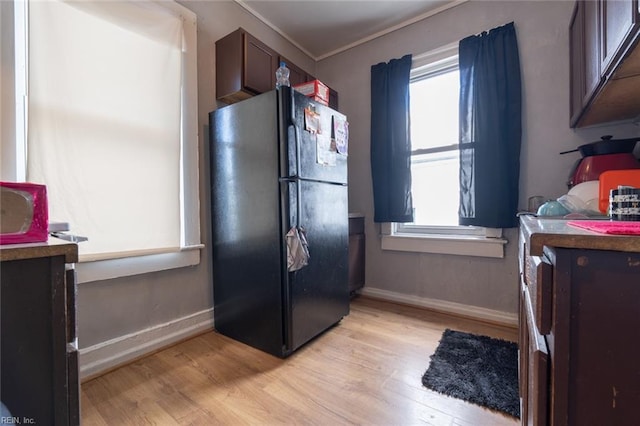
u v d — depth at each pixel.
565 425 0.51
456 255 2.29
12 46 1.22
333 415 1.19
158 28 1.70
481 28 2.14
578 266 0.50
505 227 2.02
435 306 2.37
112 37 1.51
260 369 1.52
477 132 2.09
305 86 1.96
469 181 2.13
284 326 1.63
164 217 1.74
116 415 1.19
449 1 2.23
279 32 2.61
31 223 0.65
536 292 0.56
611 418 0.49
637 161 1.33
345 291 2.12
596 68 1.19
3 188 0.62
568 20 1.83
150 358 1.64
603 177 1.10
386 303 2.55
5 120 1.20
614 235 0.48
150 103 1.67
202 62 2.01
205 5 2.03
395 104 2.48
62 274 0.63
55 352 0.63
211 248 2.06
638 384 0.47
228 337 1.91
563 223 0.72
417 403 1.25
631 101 1.34
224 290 1.93
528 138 1.97
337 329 2.01
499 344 1.75
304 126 1.71
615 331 0.48
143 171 1.64
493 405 1.22
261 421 1.16
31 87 1.25
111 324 1.56
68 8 1.36
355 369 1.51
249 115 1.72
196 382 1.41
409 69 2.43
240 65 1.95
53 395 0.63
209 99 2.06
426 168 2.50
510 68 1.98
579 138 1.81
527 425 0.81
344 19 2.47
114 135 1.52
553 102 1.89
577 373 0.50
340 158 2.06
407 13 2.38
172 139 1.78
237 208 1.81
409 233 2.58
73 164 1.38
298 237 1.63
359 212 2.79
